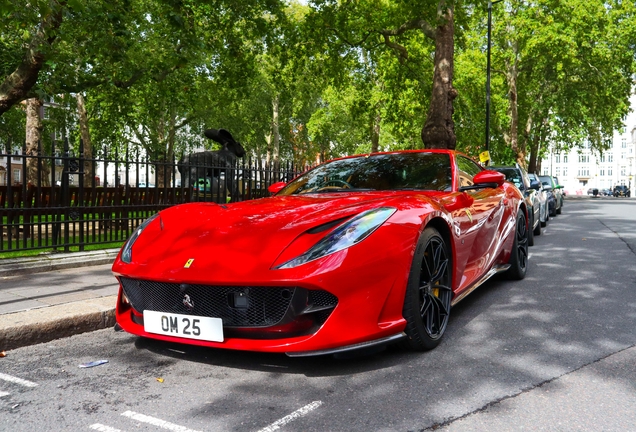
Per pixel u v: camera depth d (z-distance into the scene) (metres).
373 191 3.87
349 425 2.13
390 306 2.77
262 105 40.50
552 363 2.86
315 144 50.12
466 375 2.69
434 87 14.98
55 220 6.29
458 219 3.54
